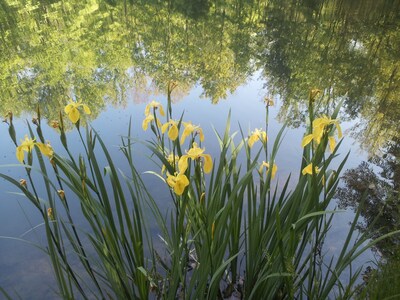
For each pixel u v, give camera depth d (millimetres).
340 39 19312
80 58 16922
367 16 23031
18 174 5242
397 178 5430
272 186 4980
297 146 6410
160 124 2525
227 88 11414
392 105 11328
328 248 3793
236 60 17609
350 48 17969
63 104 11930
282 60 17094
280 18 24156
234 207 2320
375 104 11641
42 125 7875
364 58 16578
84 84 13820
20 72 15297
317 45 18672
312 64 16250
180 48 19469
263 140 2541
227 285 3146
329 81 14320
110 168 2197
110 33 21297
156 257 3365
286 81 14453
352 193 4996
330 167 6113
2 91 13359
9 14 23578
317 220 2193
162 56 18094
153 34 21594
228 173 2682
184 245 2234
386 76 14398
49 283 3270
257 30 22203
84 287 3193
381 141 7863
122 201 2301
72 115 2080
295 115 8617
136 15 25094
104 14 24969
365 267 3521
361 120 10000
